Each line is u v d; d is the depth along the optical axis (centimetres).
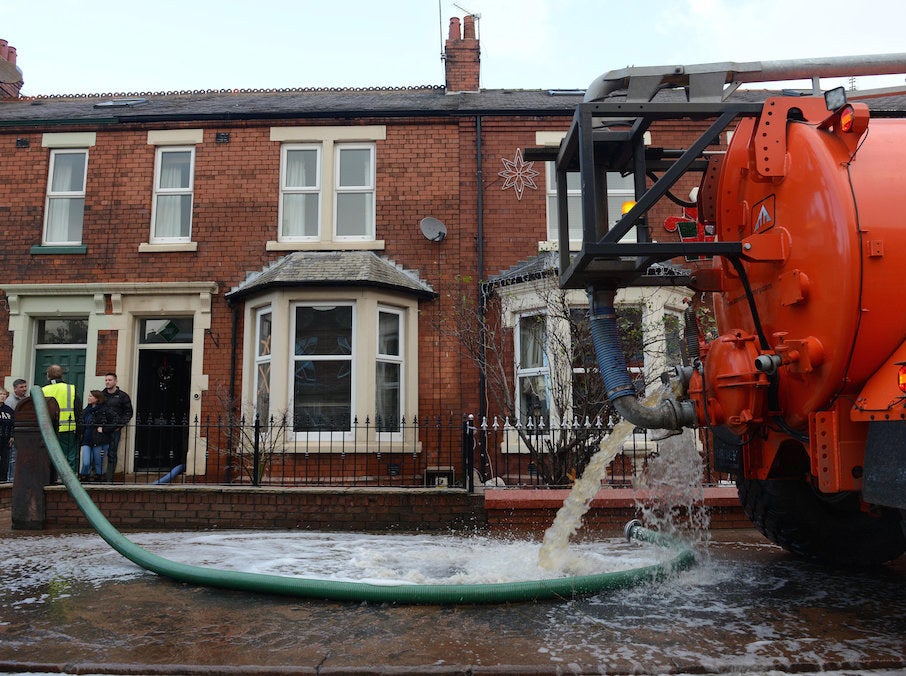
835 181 337
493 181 1123
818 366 340
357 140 1147
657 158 472
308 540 623
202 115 1134
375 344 1024
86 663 299
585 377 834
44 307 1105
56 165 1168
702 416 392
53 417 725
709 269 460
